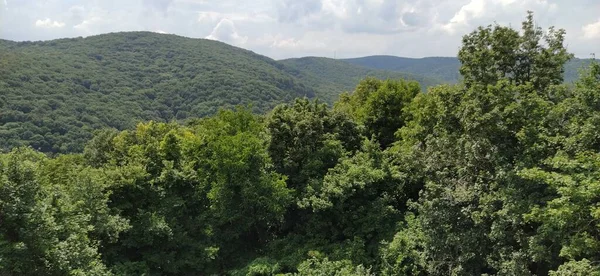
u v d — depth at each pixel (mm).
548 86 20031
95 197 22750
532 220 15898
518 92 18344
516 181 16812
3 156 18875
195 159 30344
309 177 27641
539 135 16516
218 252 27281
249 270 23547
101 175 24984
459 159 21188
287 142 29297
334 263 22391
